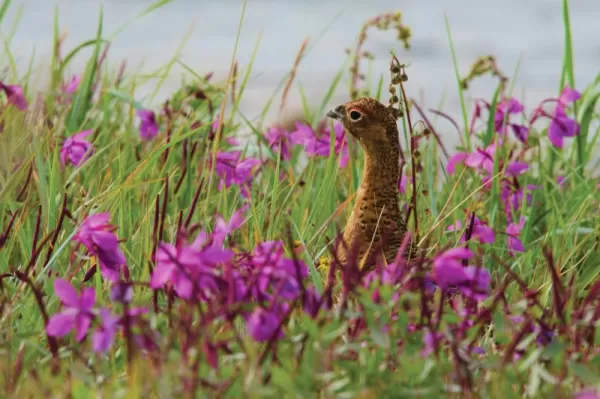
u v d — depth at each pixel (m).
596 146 14.75
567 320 7.88
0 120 11.77
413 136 10.56
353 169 11.69
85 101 13.54
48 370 7.17
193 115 12.97
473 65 12.86
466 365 6.89
